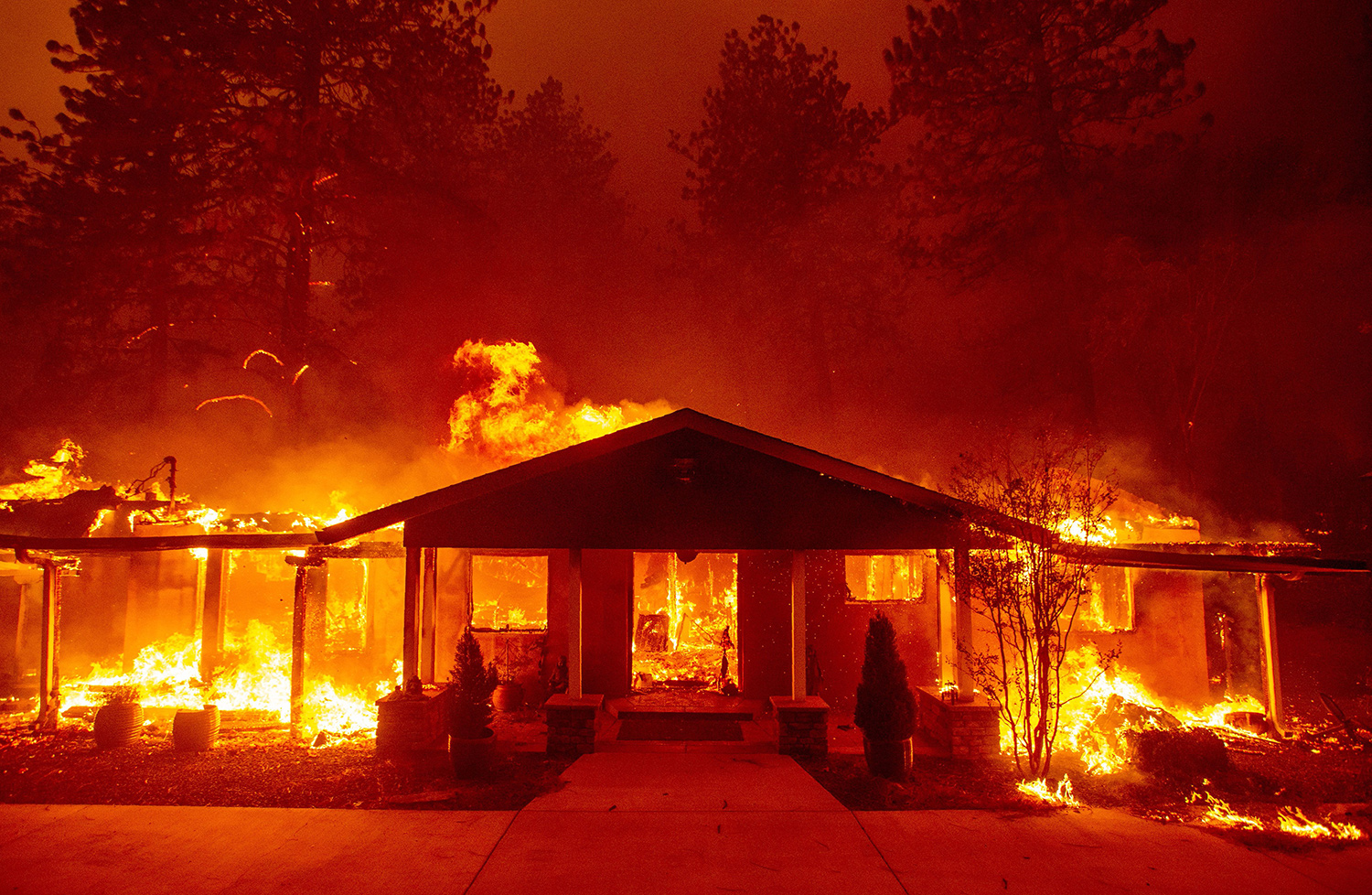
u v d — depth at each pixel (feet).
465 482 36.50
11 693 46.93
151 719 42.01
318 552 40.78
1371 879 23.12
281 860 24.03
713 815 27.76
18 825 26.86
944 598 38.91
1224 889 22.48
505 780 32.04
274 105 68.08
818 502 36.68
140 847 25.00
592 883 22.52
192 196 68.74
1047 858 24.36
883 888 22.33
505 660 46.37
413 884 22.45
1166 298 79.36
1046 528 32.96
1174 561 35.45
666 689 48.08
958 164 76.18
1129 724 36.42
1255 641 56.70
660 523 36.60
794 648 37.24
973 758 34.78
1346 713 45.80
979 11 71.36
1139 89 69.46
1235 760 35.55
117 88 69.26
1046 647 32.40
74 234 69.26
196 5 64.95
